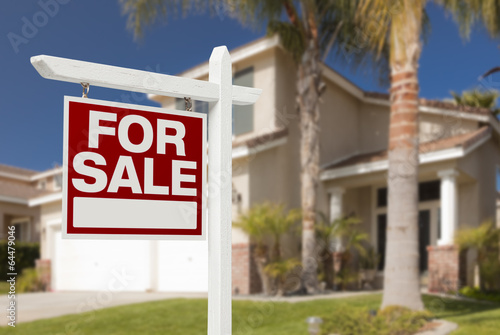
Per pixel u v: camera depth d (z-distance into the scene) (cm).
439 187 1484
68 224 167
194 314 941
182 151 189
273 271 1192
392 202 912
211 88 200
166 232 183
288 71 1504
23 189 2011
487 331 761
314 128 1321
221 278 192
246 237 1283
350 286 1420
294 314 938
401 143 914
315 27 1360
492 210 1552
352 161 1520
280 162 1434
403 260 888
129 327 865
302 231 1320
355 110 1720
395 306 839
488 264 1281
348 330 757
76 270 1606
